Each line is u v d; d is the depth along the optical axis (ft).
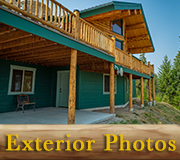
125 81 38.24
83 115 19.07
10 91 20.48
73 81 13.28
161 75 83.10
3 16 8.36
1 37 12.09
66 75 26.58
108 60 19.52
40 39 11.21
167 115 38.60
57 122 14.49
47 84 26.45
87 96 26.20
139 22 37.52
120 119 19.84
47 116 17.40
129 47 46.85
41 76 25.29
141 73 33.78
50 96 26.96
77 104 24.62
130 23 38.86
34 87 23.94
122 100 34.55
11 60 20.66
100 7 26.30
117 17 29.76
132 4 28.76
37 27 10.25
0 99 19.34
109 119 18.80
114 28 35.27
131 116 23.27
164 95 79.25
